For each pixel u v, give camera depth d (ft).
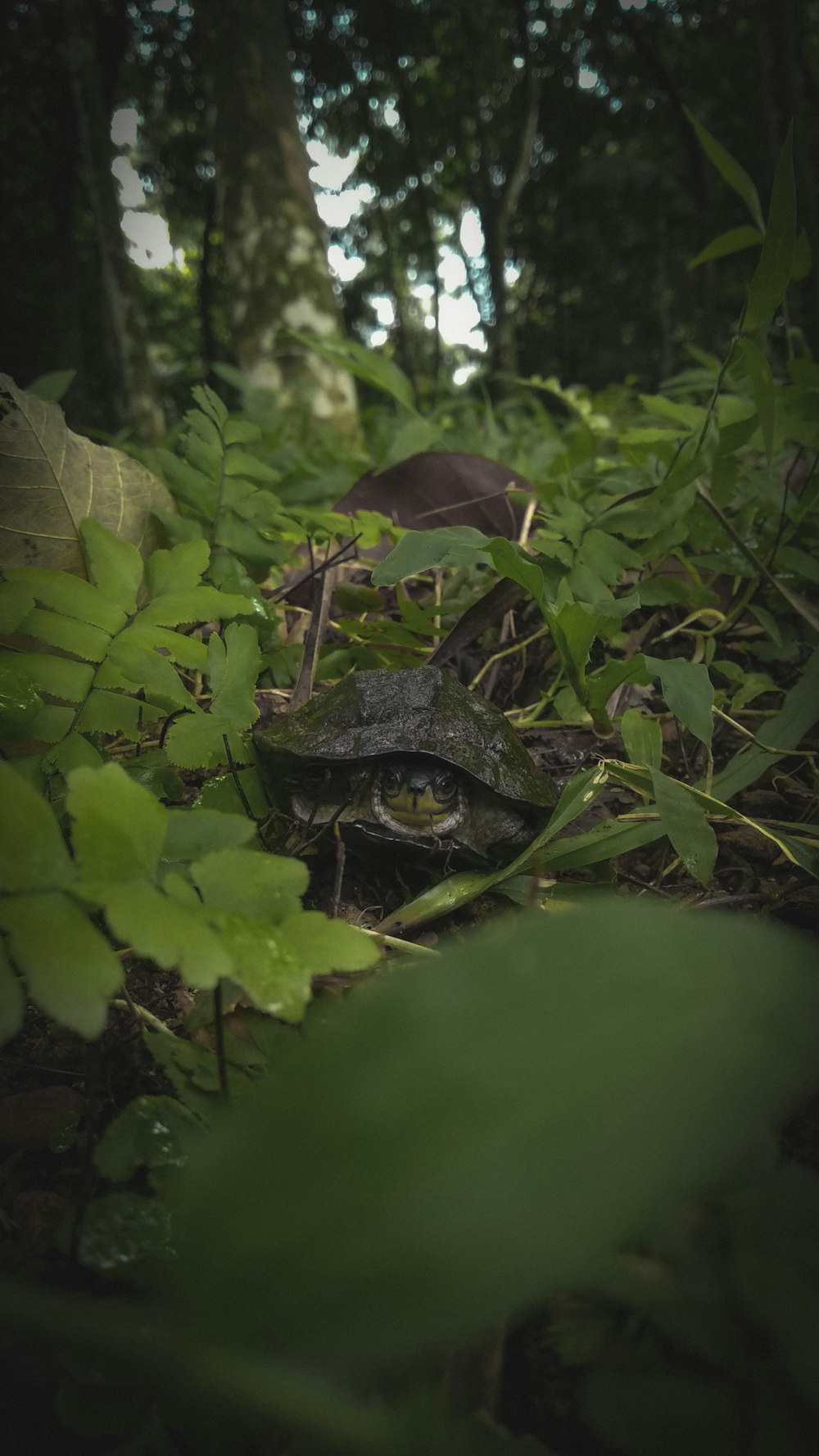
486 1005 0.45
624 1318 0.65
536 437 4.78
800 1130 0.86
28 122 10.55
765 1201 0.61
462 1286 0.39
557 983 0.45
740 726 1.47
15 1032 0.54
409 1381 0.61
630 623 2.05
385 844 1.30
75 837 0.63
